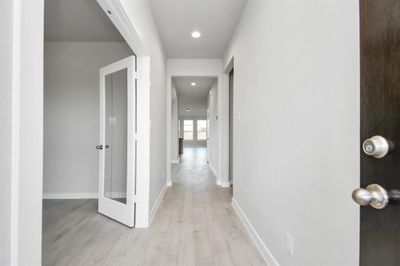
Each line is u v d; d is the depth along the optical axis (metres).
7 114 0.61
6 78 0.61
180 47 3.84
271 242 1.70
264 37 1.86
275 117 1.62
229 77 4.39
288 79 1.41
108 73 2.72
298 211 1.29
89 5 2.56
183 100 9.67
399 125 0.49
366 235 0.59
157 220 2.60
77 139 3.49
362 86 0.60
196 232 2.28
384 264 0.52
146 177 2.42
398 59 0.49
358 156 0.84
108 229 2.34
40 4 0.72
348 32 0.89
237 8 2.61
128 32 1.92
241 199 2.65
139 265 1.71
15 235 0.63
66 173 3.48
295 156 1.32
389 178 0.51
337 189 0.96
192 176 5.34
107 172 2.76
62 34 3.27
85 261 1.76
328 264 1.02
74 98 3.50
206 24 3.03
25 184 0.67
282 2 1.50
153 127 2.79
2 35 0.60
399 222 0.49
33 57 0.69
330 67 1.00
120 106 2.67
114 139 2.72
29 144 0.68
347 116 0.90
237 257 1.82
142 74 2.46
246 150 2.44
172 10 2.68
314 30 1.12
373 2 0.56
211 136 6.39
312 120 1.15
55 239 2.12
